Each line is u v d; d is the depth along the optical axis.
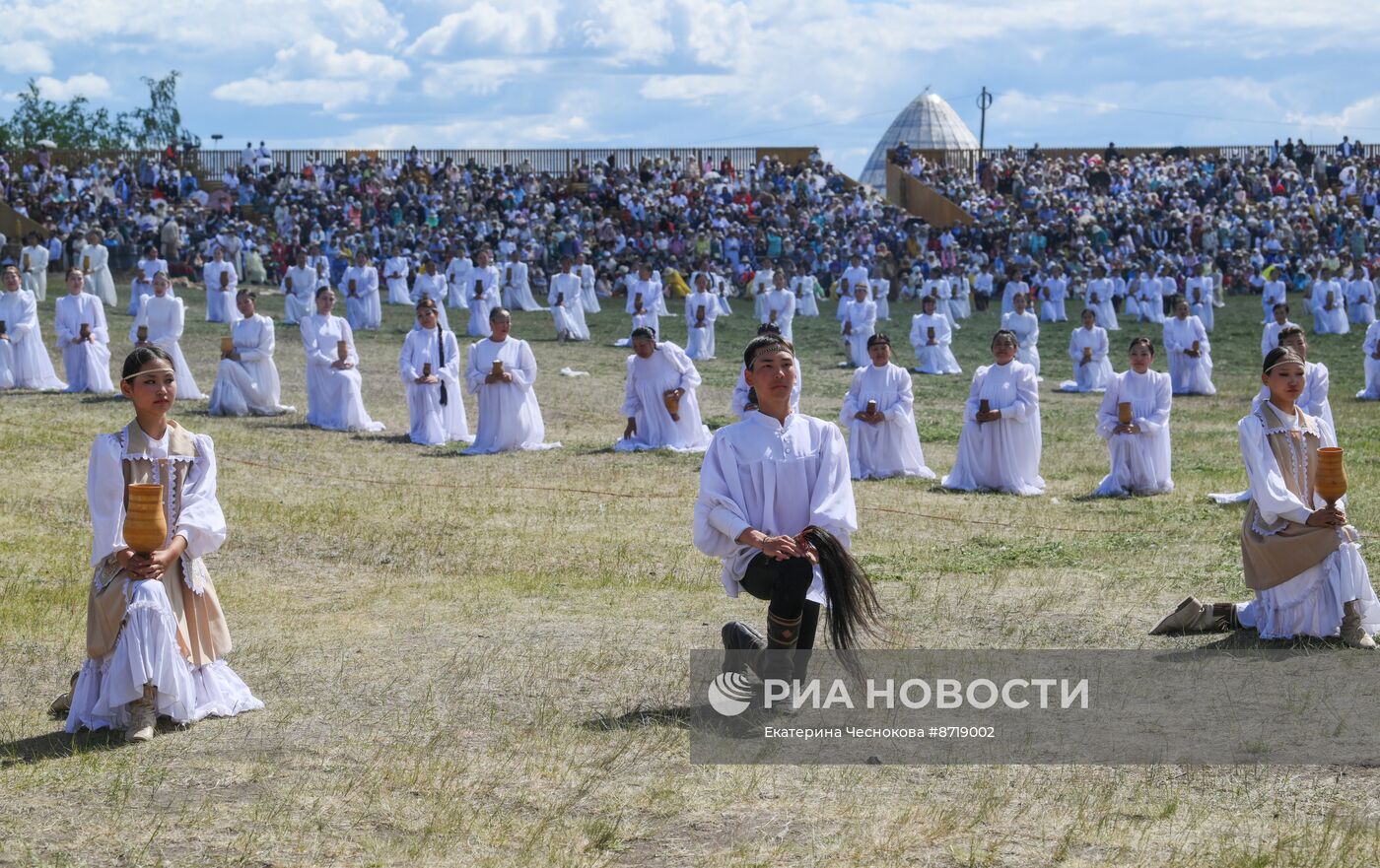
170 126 71.38
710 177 54.91
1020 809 5.64
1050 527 13.19
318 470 16.50
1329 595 8.16
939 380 28.28
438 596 10.10
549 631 8.91
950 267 48.12
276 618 9.40
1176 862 5.07
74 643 8.68
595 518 13.51
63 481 15.16
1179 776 6.00
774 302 34.25
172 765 6.30
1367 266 47.56
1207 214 53.59
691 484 15.82
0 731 6.89
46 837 5.48
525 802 5.80
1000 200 56.31
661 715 6.98
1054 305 42.72
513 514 13.68
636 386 18.70
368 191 49.03
